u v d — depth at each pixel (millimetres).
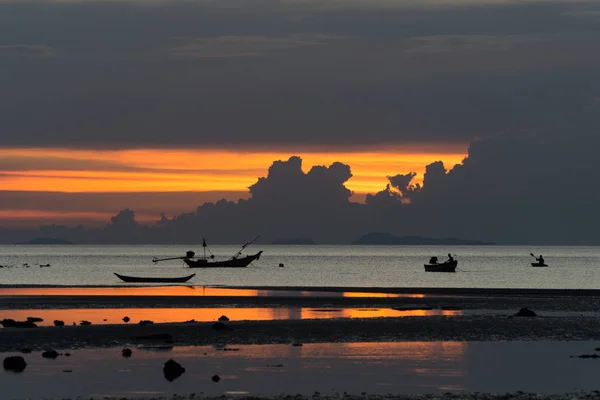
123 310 111250
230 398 52125
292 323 88750
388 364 65062
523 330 85562
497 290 161125
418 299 134750
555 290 160750
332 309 114562
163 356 68000
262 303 123688
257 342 76250
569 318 96875
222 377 59156
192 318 100000
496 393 54250
